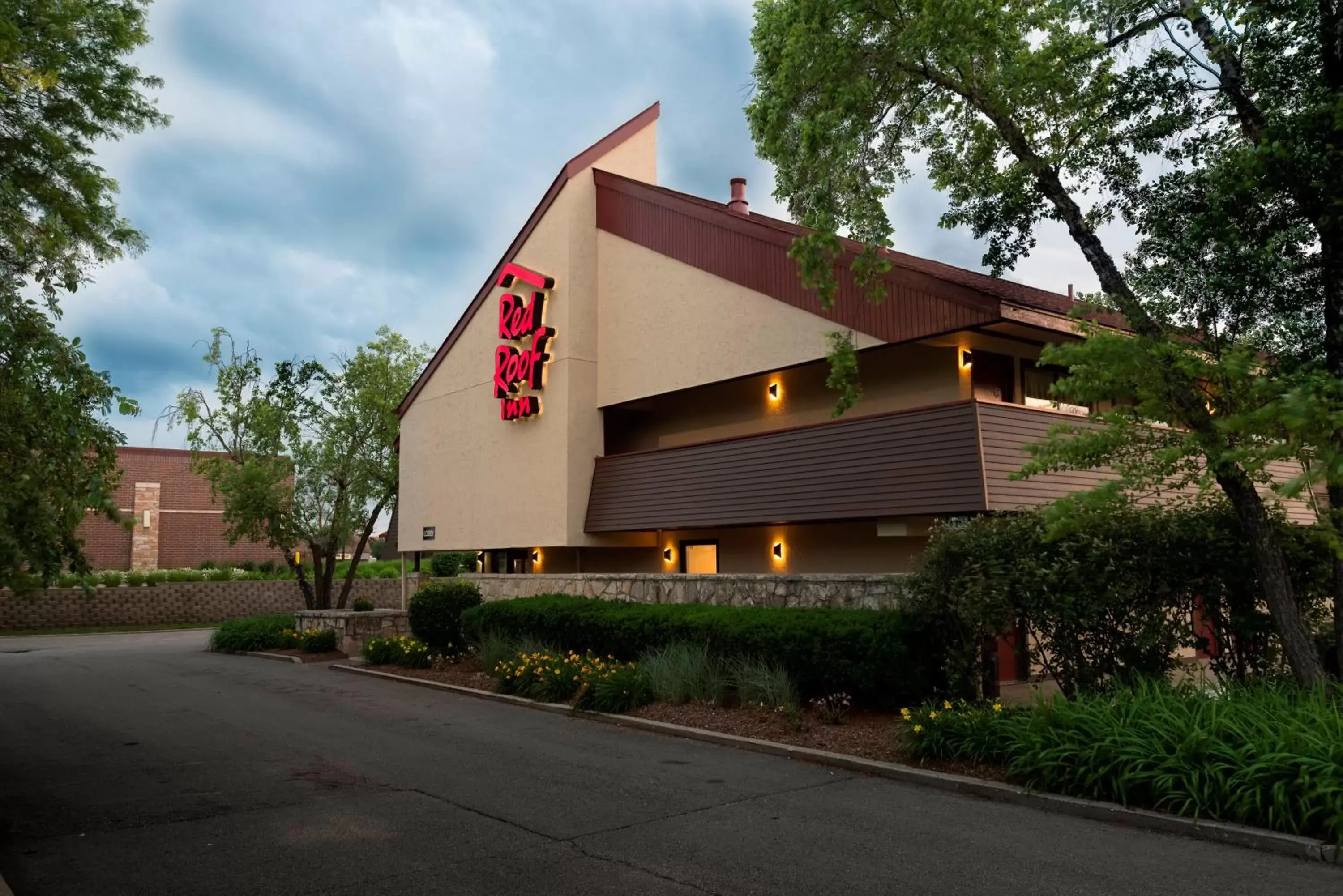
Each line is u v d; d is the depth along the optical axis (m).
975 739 7.79
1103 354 7.54
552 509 19.59
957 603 9.19
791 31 10.05
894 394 15.89
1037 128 9.83
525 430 20.61
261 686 14.79
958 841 5.98
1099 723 6.98
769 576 12.57
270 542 25.14
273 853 5.92
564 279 19.91
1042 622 8.97
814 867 5.52
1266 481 7.59
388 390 25.92
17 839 6.34
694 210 17.98
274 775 8.27
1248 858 5.55
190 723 11.26
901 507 13.56
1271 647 8.50
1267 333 8.91
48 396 6.50
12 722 11.59
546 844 6.05
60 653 21.89
